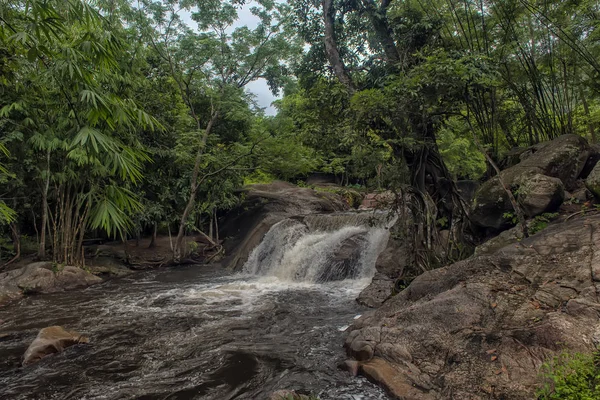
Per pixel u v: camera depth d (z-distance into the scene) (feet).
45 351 17.56
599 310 11.69
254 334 19.93
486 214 23.11
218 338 19.47
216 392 13.62
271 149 47.62
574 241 15.39
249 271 41.19
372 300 24.41
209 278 38.34
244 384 14.14
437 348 13.24
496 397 10.61
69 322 23.31
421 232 23.13
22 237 47.03
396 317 15.58
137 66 37.40
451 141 54.65
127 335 20.44
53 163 34.76
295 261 36.35
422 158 23.63
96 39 10.11
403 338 14.23
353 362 14.34
